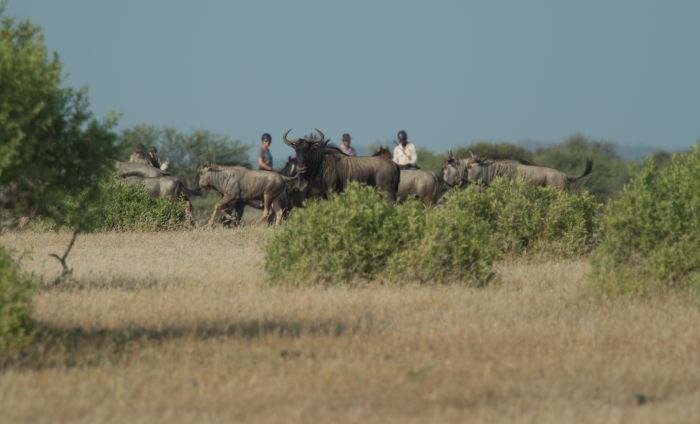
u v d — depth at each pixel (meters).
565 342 34.38
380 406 26.08
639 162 50.06
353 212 51.09
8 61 41.16
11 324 31.95
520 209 67.31
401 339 34.81
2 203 45.78
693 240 46.69
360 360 31.33
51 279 51.09
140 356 31.88
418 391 27.59
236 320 38.78
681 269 46.19
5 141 41.75
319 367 30.12
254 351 32.59
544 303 43.38
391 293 46.16
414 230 51.59
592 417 24.23
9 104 41.16
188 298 43.97
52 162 45.00
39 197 45.53
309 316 39.94
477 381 28.58
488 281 51.06
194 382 28.31
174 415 24.81
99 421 24.11
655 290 45.62
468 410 25.44
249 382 28.16
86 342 34.25
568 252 66.31
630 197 48.03
